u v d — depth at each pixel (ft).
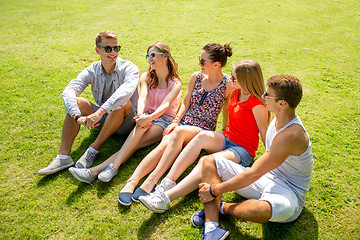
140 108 12.07
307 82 18.38
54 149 12.83
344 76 19.31
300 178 9.02
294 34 27.04
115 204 10.26
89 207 10.15
